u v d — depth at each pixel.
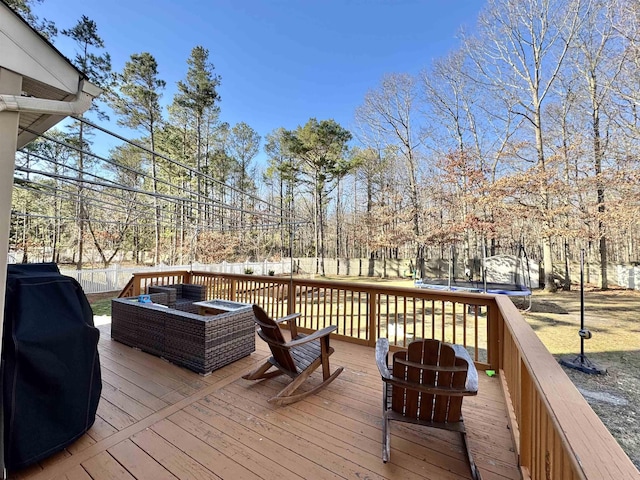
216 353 3.21
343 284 4.23
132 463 1.83
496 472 1.80
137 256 19.42
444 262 16.30
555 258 17.48
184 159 17.42
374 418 2.34
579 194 11.59
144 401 2.56
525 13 13.00
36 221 15.30
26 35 1.65
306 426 2.23
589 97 12.07
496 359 3.18
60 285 2.06
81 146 12.38
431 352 1.90
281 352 2.65
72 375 1.96
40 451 1.77
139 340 3.73
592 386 4.59
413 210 16.64
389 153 19.44
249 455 1.91
